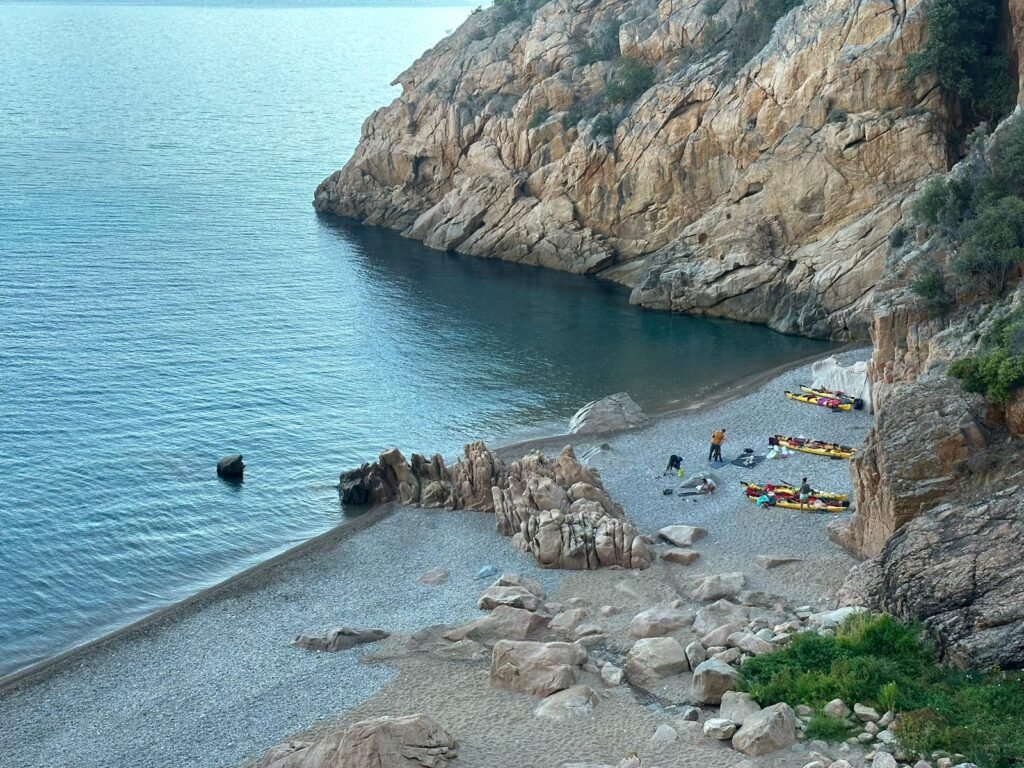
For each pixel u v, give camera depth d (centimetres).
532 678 4269
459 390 8819
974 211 7150
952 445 4809
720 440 7012
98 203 15112
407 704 4278
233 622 5209
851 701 3809
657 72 12600
